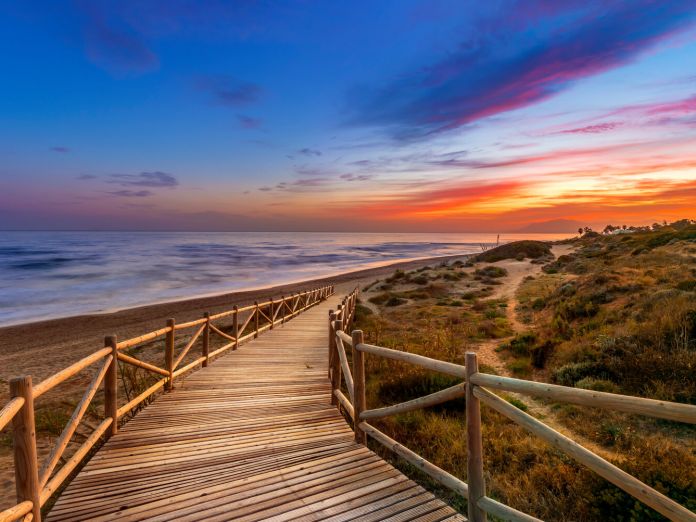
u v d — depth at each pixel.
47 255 62.53
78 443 5.89
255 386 6.61
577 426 5.82
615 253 28.92
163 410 5.38
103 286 34.06
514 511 2.38
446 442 5.11
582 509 3.62
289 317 16.12
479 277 31.64
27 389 2.45
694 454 4.68
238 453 4.00
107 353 4.23
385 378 7.48
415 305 21.62
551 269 31.23
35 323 20.16
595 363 7.63
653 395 6.25
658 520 3.28
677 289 10.84
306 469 3.62
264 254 81.19
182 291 32.41
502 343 11.67
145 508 3.01
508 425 5.81
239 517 2.88
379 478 3.43
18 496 2.46
